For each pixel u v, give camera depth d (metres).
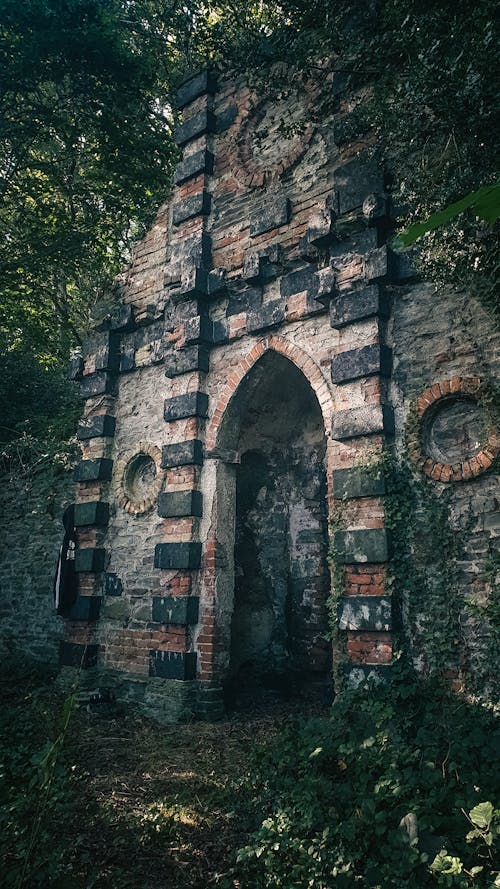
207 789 4.20
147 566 6.96
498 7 4.14
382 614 4.92
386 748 3.60
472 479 4.84
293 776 3.79
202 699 6.06
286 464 7.83
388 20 5.11
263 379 6.77
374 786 3.28
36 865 2.91
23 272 10.43
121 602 7.09
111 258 11.44
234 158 7.33
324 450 7.54
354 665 5.02
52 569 8.35
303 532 7.52
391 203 5.65
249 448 7.45
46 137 9.08
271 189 6.83
